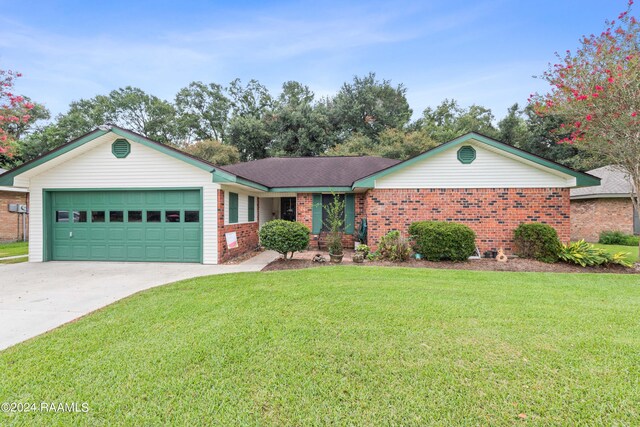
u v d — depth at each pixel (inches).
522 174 395.5
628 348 133.8
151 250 381.1
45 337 149.3
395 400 100.5
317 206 510.9
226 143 1311.5
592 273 298.7
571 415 93.4
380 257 368.2
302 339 144.4
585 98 334.3
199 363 123.3
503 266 331.6
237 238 436.1
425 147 1055.6
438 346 137.1
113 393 104.4
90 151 382.0
